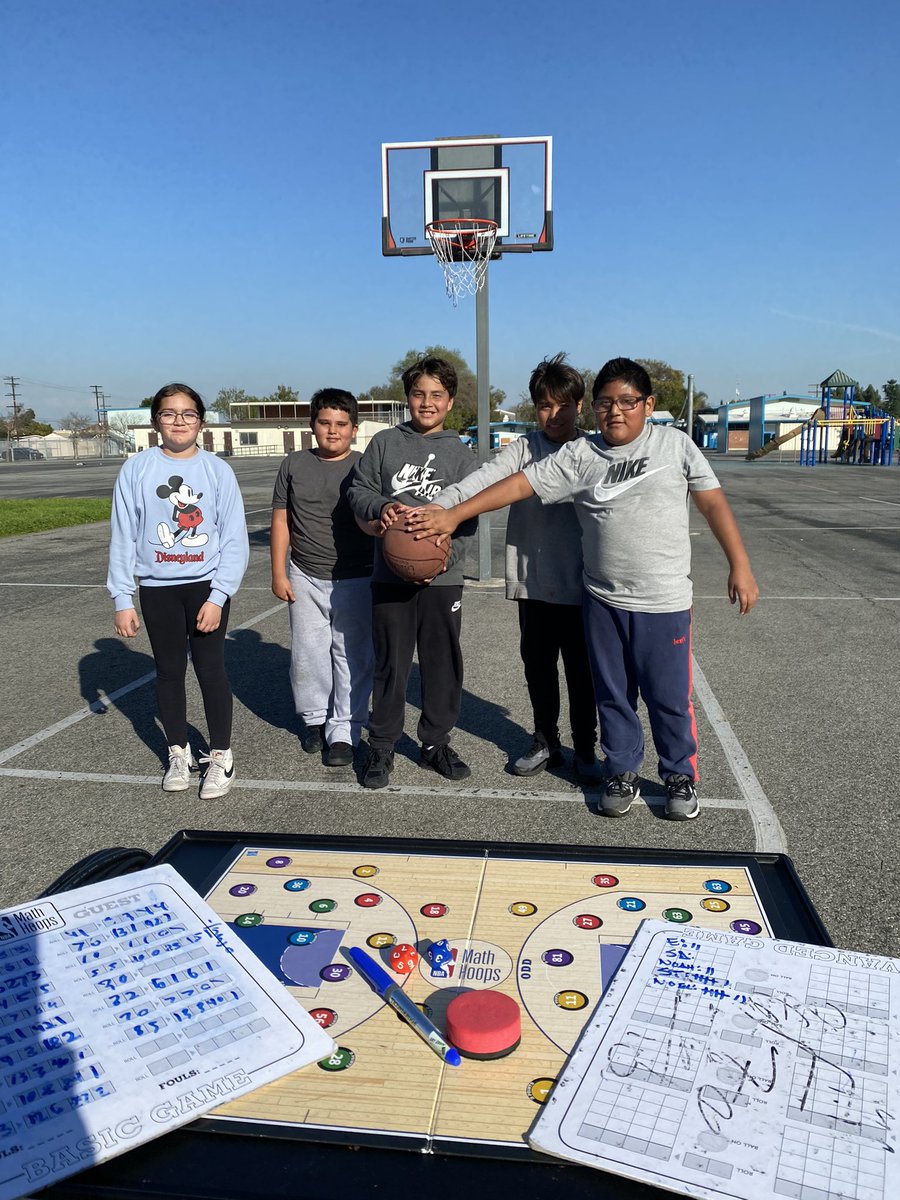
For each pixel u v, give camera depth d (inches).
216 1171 45.9
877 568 401.4
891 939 105.4
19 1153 45.2
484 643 259.8
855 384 1620.3
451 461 148.9
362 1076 52.3
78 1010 55.6
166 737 171.9
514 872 76.0
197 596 147.6
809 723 184.5
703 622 284.7
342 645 163.3
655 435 126.5
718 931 64.2
